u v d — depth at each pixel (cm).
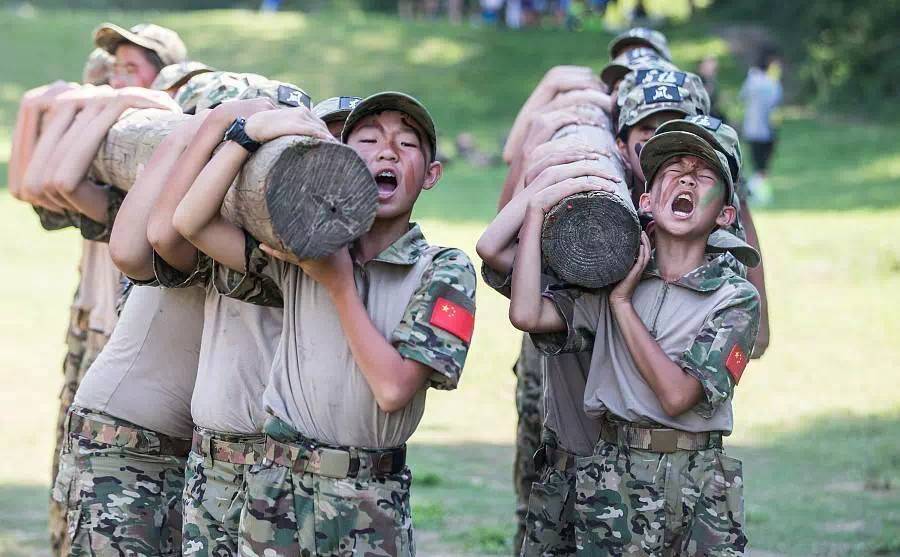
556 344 1095
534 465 1252
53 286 3538
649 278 1091
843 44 6719
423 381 983
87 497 1187
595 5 8275
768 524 1784
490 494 1983
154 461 1205
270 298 1042
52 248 3962
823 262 3531
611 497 1076
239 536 1007
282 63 7094
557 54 7394
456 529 1786
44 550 1680
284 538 985
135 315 1205
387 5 9719
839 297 3222
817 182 4938
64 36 7325
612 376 1084
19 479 2066
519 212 1132
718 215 1077
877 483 1998
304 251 923
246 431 1064
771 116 4556
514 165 1417
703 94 1312
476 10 9194
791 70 7144
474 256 3631
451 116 6431
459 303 984
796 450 2209
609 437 1091
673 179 1070
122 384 1196
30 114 1380
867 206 4338
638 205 1227
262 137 942
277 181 916
